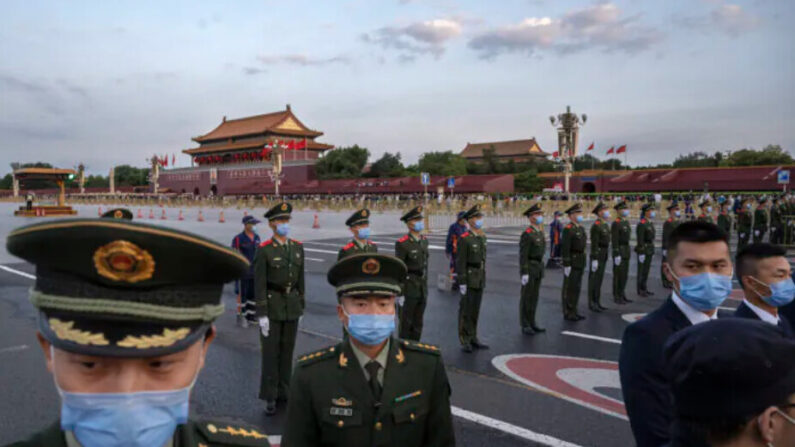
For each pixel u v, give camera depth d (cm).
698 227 282
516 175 7525
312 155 9406
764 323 140
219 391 639
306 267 1639
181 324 119
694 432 137
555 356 774
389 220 3681
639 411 253
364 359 287
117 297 112
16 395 626
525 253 894
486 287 1328
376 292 275
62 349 113
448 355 780
